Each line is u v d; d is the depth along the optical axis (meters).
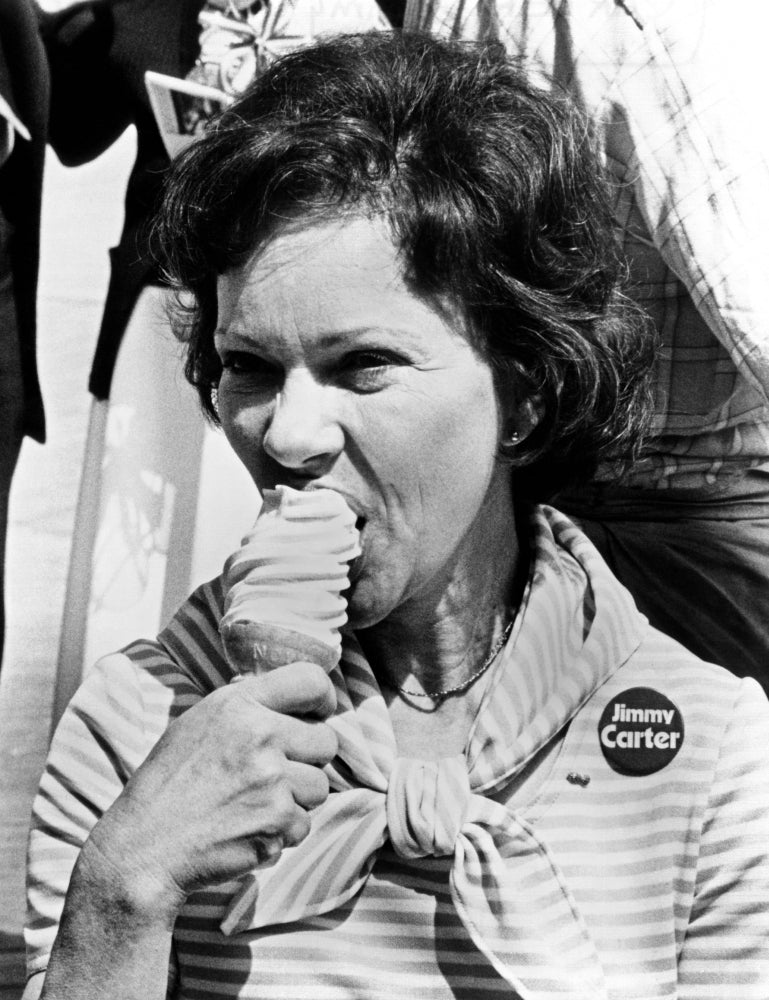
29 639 3.19
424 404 1.42
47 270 3.21
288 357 1.42
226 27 2.99
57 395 3.22
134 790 1.40
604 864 1.53
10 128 3.01
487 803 1.53
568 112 1.63
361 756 1.54
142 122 3.06
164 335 3.07
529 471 1.73
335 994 1.49
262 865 1.40
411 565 1.48
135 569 3.08
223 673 1.63
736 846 1.53
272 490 1.45
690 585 2.41
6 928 3.06
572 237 1.57
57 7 3.01
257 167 1.41
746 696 1.62
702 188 2.26
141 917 1.35
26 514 3.17
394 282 1.41
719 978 1.51
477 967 1.48
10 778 3.14
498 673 1.58
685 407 2.39
